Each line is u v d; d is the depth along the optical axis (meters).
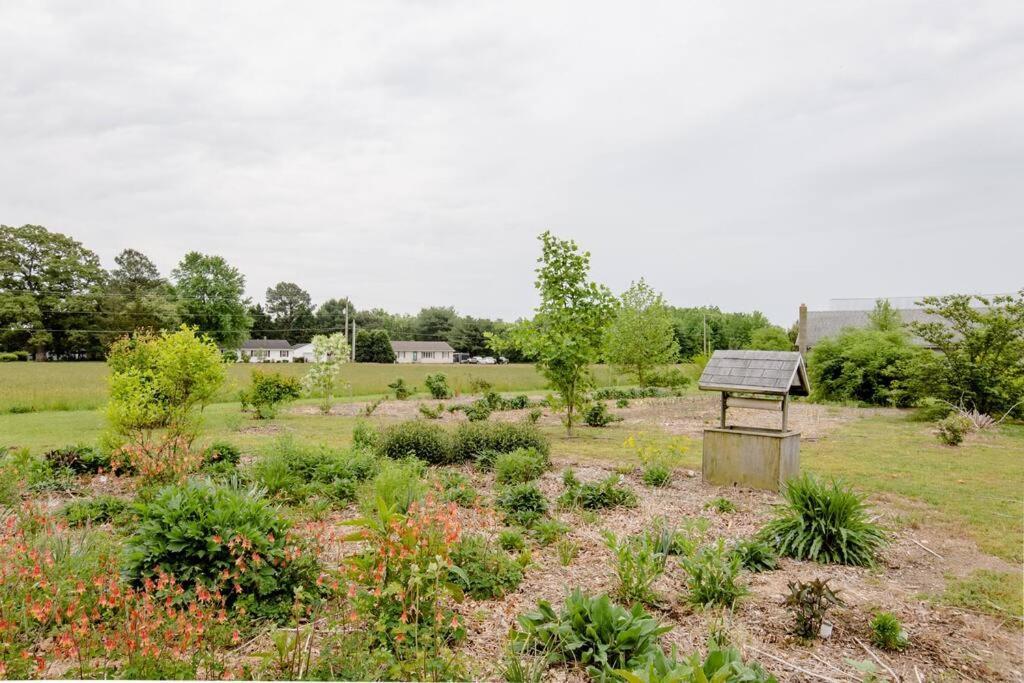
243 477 7.68
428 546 3.85
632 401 23.84
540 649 3.63
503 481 8.34
